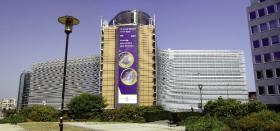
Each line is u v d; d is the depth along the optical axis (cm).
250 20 7569
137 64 12688
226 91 17250
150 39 13275
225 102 4719
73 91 15100
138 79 12594
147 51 13088
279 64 6700
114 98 12581
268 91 6856
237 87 17350
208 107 4866
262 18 7269
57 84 15738
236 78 17488
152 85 12925
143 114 6184
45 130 2983
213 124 2238
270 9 7094
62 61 15988
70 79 15400
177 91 16738
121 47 12838
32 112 5734
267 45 7050
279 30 6812
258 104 3178
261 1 7344
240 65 17725
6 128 3278
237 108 3212
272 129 1791
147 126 3953
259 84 7106
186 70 17325
